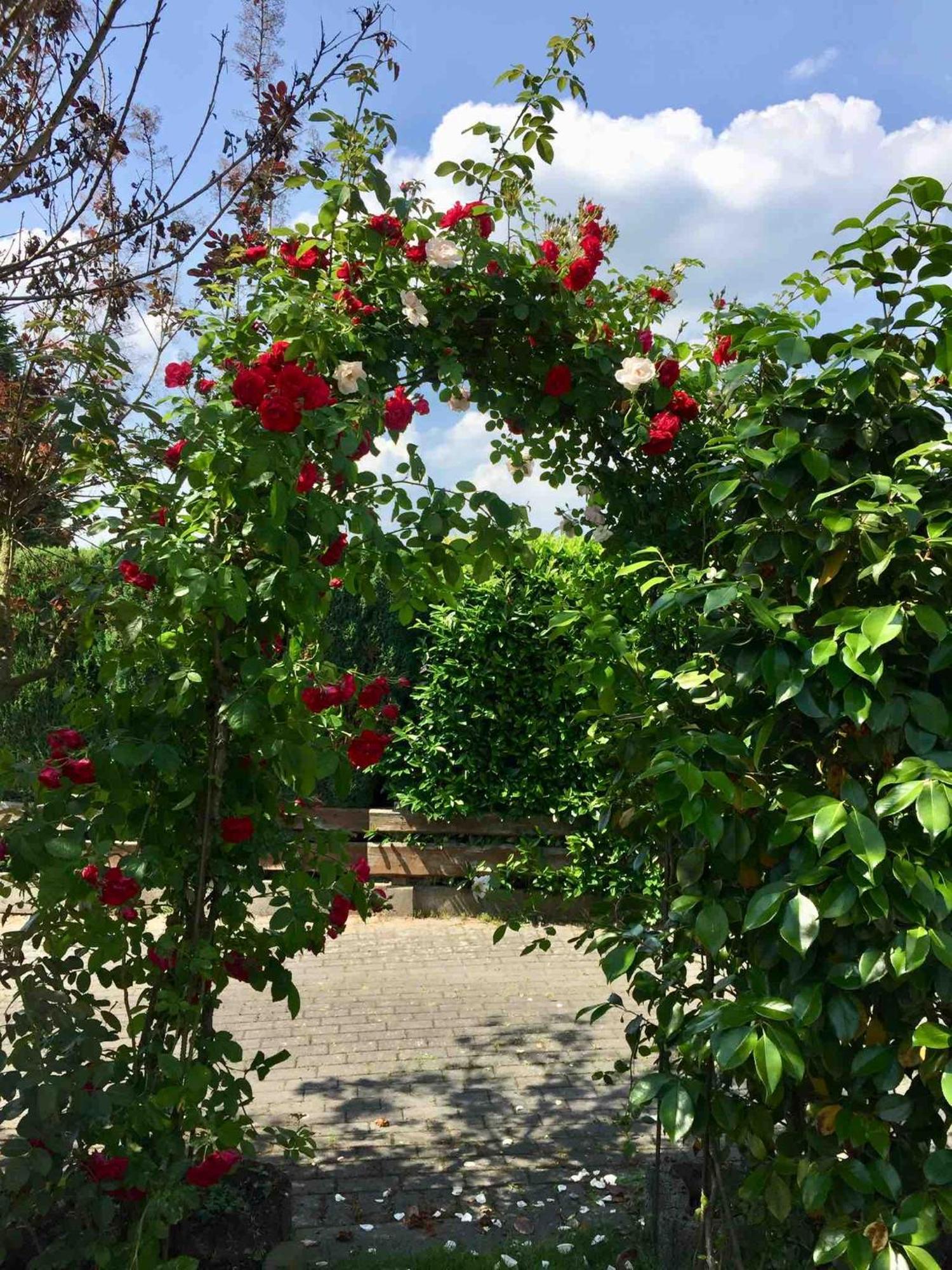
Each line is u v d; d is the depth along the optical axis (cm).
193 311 327
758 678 250
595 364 348
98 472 305
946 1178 205
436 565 315
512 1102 441
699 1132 248
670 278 373
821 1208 221
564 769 714
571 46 339
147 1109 253
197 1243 289
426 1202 356
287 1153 299
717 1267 262
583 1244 321
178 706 275
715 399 344
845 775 238
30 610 402
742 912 246
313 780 273
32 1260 245
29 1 316
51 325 331
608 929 300
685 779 223
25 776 272
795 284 276
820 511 238
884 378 251
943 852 221
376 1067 478
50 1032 255
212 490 279
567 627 295
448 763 732
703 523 326
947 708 233
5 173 323
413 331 332
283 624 291
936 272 242
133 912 279
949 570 234
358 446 297
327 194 310
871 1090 235
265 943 302
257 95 393
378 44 388
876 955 218
